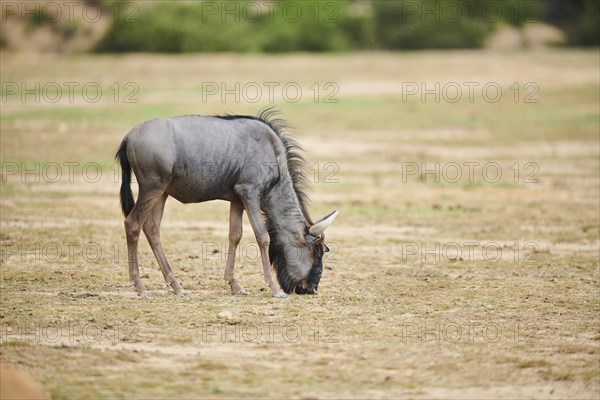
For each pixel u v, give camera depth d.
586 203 56.81
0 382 23.77
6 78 118.94
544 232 48.41
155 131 32.62
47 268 38.38
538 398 24.03
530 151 75.94
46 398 23.33
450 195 59.28
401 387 24.47
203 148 32.97
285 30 164.50
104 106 95.56
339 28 169.12
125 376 24.89
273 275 35.31
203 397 23.50
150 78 119.81
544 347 28.19
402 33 170.75
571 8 191.12
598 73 121.44
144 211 32.97
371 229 48.62
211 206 54.91
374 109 97.00
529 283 37.22
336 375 25.22
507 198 58.31
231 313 30.52
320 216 51.81
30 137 77.25
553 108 96.62
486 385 24.83
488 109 96.75
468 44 172.50
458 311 32.41
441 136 82.81
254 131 33.91
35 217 49.38
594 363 26.80
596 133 83.62
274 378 24.89
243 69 130.88
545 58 142.38
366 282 37.06
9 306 31.97
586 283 37.31
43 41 159.12
